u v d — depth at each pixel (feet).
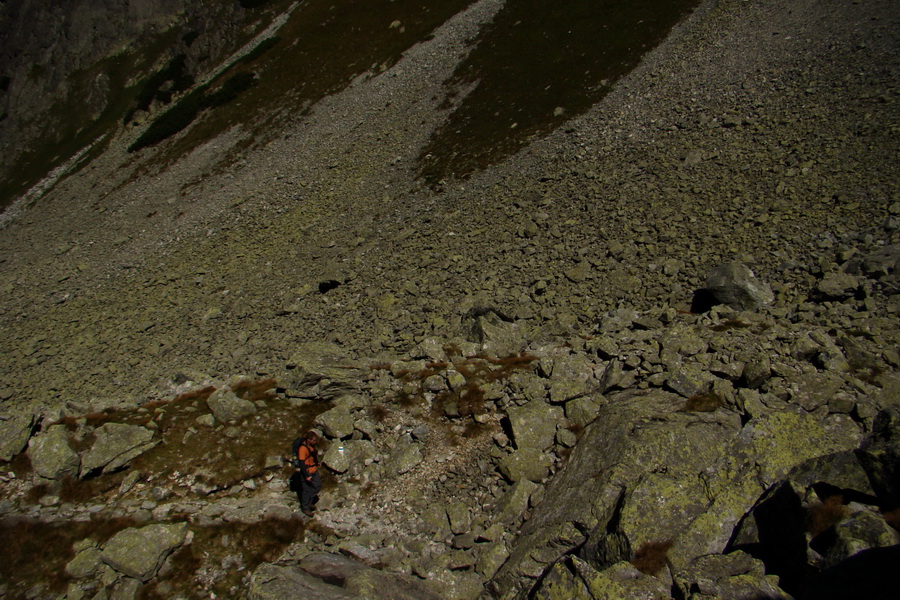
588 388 52.37
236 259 124.57
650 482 35.04
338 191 141.49
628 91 132.46
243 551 45.52
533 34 175.32
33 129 274.36
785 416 38.34
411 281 90.74
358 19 234.79
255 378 70.95
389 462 51.90
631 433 41.09
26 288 144.25
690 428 40.09
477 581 37.86
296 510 48.75
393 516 46.32
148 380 84.79
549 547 36.60
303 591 33.99
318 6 253.85
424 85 176.04
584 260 82.69
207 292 114.01
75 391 89.92
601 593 28.45
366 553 42.11
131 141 225.15
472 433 52.42
